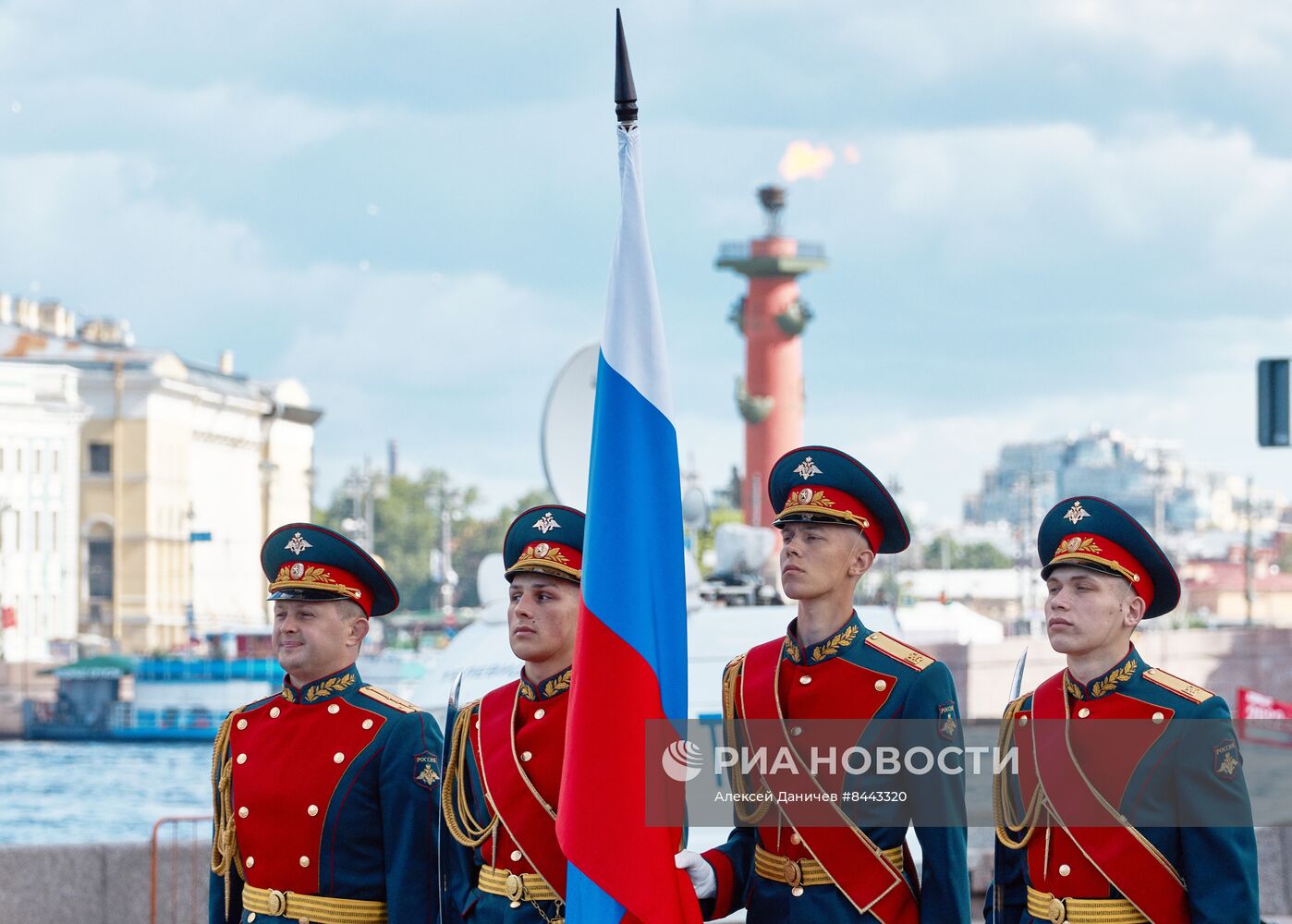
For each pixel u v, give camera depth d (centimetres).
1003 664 5372
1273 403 2562
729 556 2578
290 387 17912
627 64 1049
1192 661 7900
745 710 1037
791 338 15312
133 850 1905
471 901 1047
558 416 2320
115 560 15012
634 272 1040
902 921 1004
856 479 1023
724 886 1027
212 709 10806
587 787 980
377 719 1085
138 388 15212
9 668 11125
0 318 16538
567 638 1050
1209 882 964
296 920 1070
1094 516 1008
